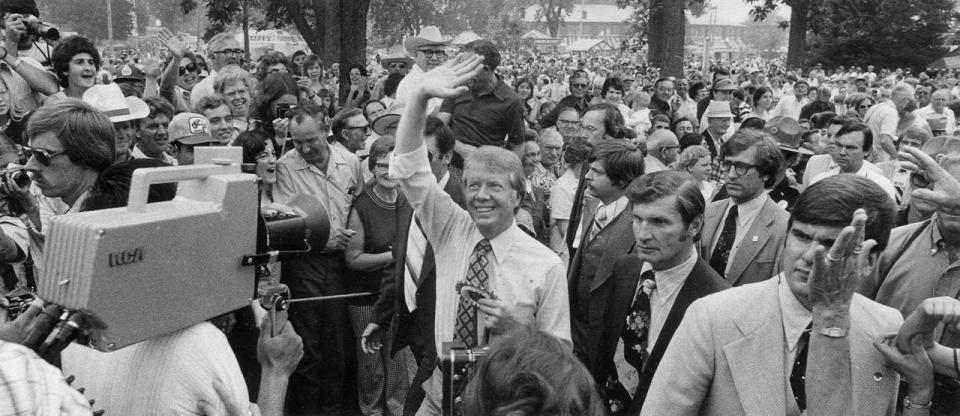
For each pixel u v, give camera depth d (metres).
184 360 1.91
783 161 3.84
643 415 2.30
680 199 2.90
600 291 3.62
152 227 1.72
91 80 5.84
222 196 1.90
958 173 3.78
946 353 2.11
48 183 2.53
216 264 1.90
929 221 3.23
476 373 1.49
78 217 1.70
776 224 3.82
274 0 27.06
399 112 6.32
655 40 29.84
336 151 5.11
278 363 2.24
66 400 1.53
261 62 10.24
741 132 3.88
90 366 2.09
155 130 5.05
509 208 3.01
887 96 19.08
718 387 2.18
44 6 66.75
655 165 6.27
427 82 2.98
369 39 61.03
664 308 3.02
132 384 1.97
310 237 2.38
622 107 11.33
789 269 2.11
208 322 2.01
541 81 22.52
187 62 9.26
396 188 4.44
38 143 2.49
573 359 1.46
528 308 2.99
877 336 2.10
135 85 7.41
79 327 1.68
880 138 9.46
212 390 1.92
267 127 5.66
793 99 14.92
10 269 3.15
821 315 2.02
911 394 2.13
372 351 4.05
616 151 4.05
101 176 2.33
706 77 31.97
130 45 61.97
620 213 3.89
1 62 5.57
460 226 3.20
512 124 6.36
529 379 1.39
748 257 3.80
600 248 4.00
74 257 1.64
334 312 4.61
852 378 2.07
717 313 2.19
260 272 2.13
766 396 2.12
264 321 2.21
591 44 127.44
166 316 1.79
